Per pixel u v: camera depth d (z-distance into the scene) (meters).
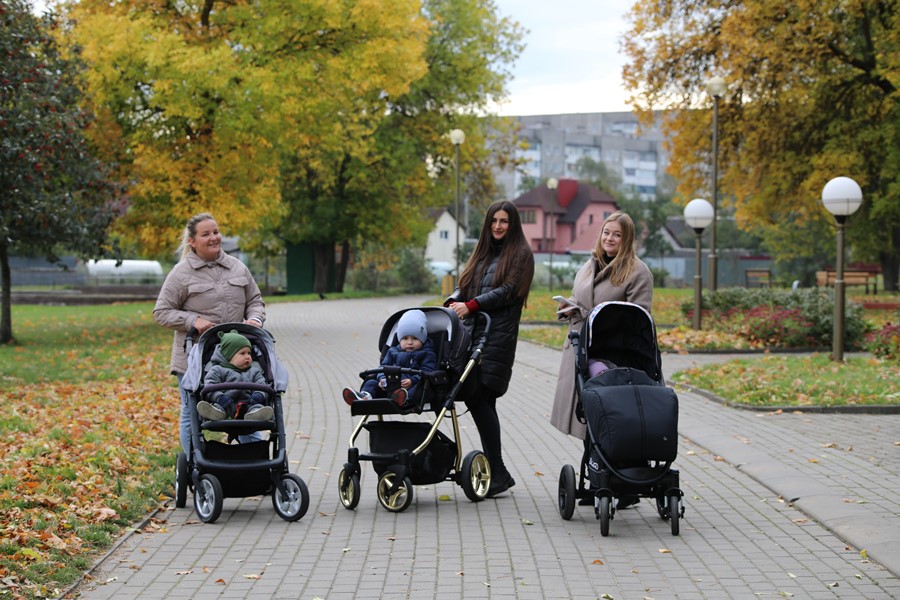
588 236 99.56
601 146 133.12
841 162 32.78
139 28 24.14
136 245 27.88
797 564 6.35
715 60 33.50
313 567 6.33
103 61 24.25
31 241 22.66
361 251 61.28
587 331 7.44
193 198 25.89
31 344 23.62
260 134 25.94
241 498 8.37
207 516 7.49
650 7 34.56
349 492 7.89
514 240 8.30
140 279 60.84
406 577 6.09
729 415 12.66
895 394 13.29
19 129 17.86
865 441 10.70
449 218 101.50
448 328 7.95
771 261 72.69
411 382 7.80
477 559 6.47
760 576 6.08
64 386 15.34
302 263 55.72
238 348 7.76
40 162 18.47
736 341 21.34
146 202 26.81
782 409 12.88
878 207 34.28
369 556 6.57
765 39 31.25
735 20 31.06
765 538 6.98
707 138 35.12
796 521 7.43
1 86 17.53
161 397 14.16
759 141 34.81
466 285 8.43
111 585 5.96
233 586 5.94
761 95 33.16
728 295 25.14
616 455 6.92
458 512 7.79
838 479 8.72
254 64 25.59
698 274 23.23
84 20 24.80
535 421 12.24
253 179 26.73
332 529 7.29
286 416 12.78
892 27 30.84
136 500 7.95
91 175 22.75
